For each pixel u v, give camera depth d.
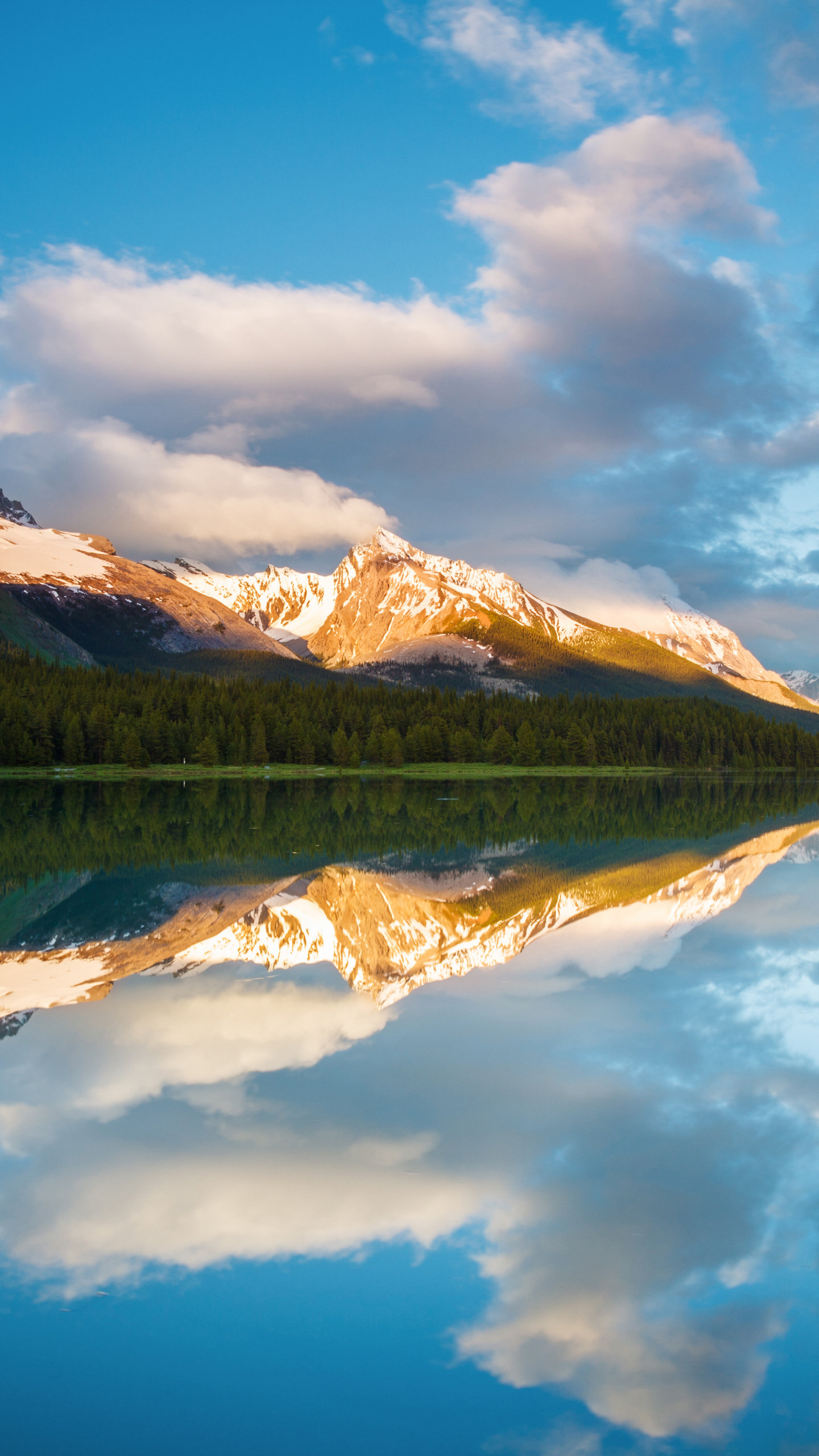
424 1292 9.50
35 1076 16.19
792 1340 8.70
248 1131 13.58
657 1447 7.39
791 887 40.19
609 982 23.36
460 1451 7.44
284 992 22.11
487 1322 9.06
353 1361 8.45
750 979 23.58
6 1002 21.16
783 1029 19.06
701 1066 16.67
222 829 67.00
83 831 63.50
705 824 75.75
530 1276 9.80
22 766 141.75
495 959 25.95
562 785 144.00
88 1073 16.27
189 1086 15.59
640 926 30.97
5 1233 10.69
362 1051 17.56
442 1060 16.97
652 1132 13.55
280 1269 9.98
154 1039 18.31
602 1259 10.05
